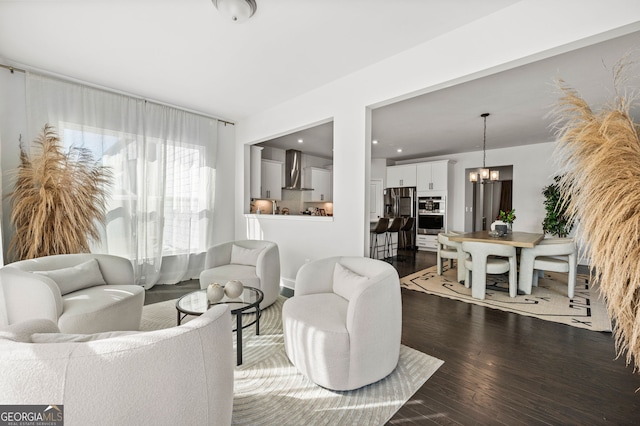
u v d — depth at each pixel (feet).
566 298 11.77
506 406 5.37
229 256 11.93
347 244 10.96
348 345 5.66
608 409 5.26
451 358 7.09
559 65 9.58
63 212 9.78
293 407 5.36
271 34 8.34
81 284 7.73
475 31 7.61
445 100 12.71
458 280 14.34
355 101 10.61
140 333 3.36
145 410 2.95
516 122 15.90
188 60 9.87
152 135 13.34
